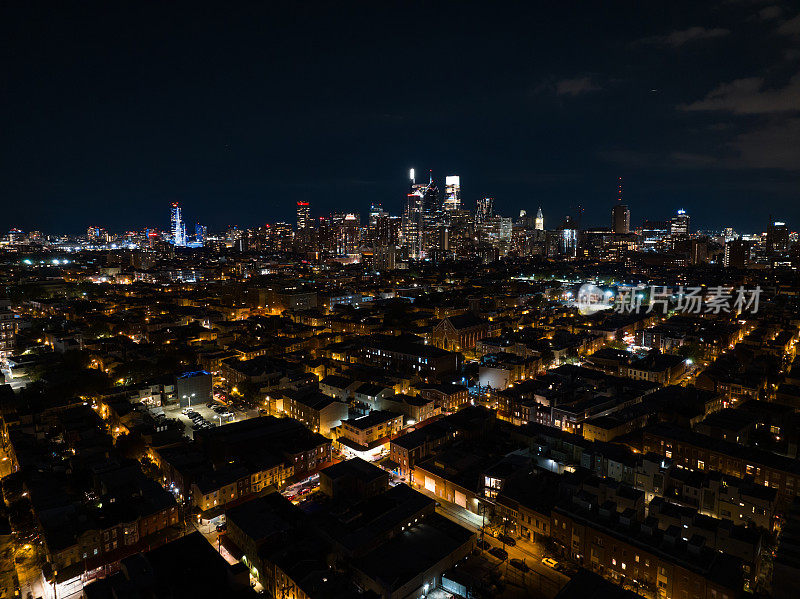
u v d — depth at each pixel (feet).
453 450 652.89
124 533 486.38
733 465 599.16
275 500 535.60
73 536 466.29
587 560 467.52
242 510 507.30
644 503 506.89
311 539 479.82
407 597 426.10
